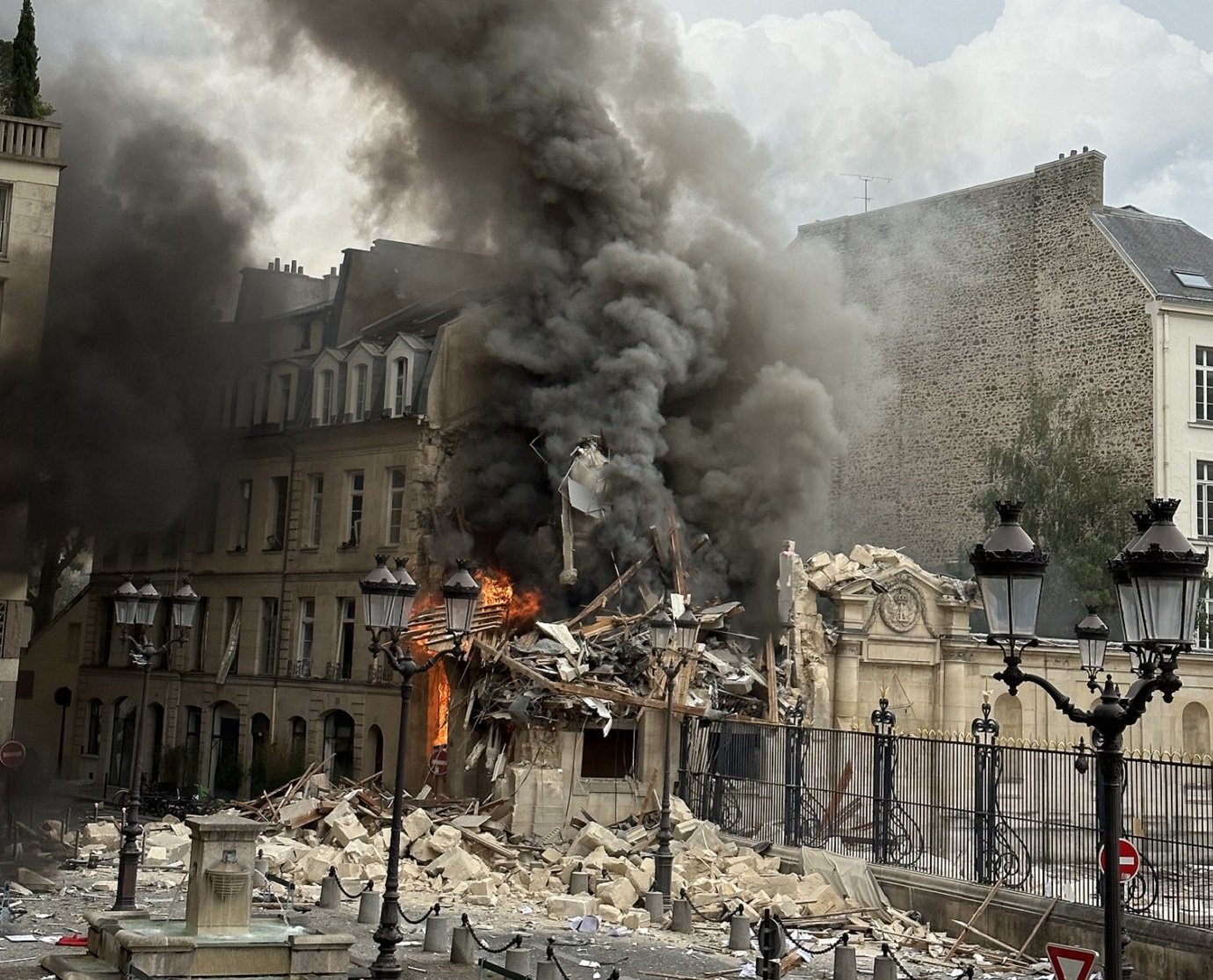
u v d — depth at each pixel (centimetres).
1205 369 4666
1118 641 4528
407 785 4144
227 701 5084
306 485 4906
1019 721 4088
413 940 2355
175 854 3145
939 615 4031
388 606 1886
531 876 2952
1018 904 2405
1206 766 2394
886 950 2012
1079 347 4838
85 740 5759
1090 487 4703
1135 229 4891
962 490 5131
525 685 3575
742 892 2739
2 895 2420
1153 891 2323
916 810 2822
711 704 3569
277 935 1836
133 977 1714
